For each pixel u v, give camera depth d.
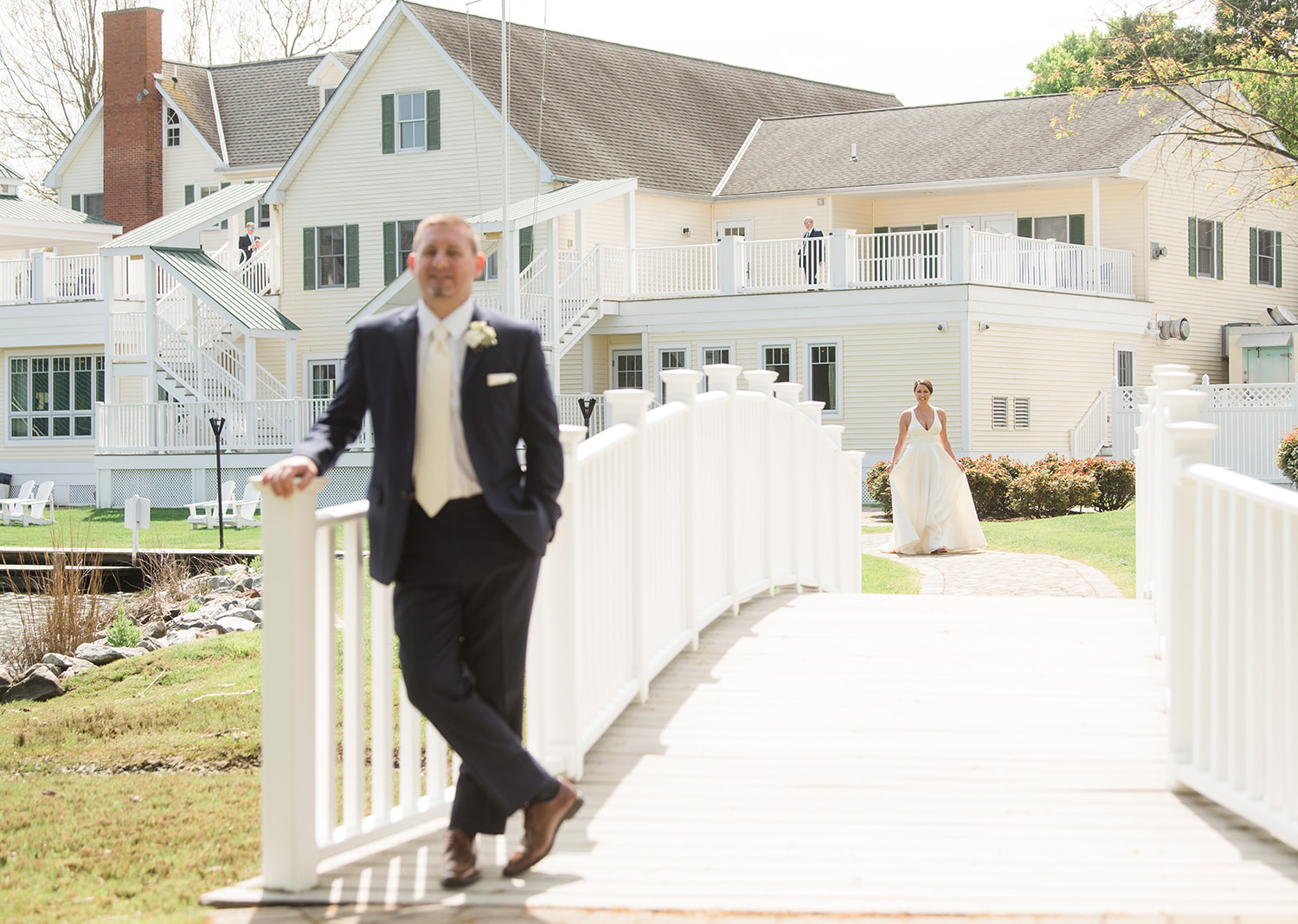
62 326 34.41
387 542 4.30
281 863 4.49
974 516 16.83
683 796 5.34
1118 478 23.67
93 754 7.28
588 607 5.85
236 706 8.16
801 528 10.09
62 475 35.38
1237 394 26.72
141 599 14.59
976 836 4.88
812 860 4.68
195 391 30.22
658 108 39.56
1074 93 27.25
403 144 35.81
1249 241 38.38
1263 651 4.81
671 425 7.29
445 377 4.34
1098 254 33.28
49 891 4.98
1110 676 6.97
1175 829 4.93
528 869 4.61
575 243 32.72
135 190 44.34
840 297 30.64
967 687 6.78
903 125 38.72
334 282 36.81
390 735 5.00
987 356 29.94
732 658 7.39
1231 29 26.06
